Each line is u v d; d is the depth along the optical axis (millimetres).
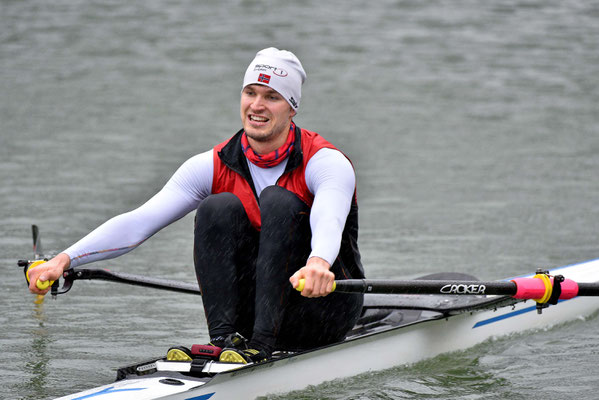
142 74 75375
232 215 17281
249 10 106062
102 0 110250
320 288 15539
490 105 65312
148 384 15977
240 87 71438
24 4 106188
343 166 17328
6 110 60875
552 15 103750
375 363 20016
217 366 16391
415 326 20938
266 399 17422
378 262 30906
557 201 40500
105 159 47875
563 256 31797
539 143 53688
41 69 76125
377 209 39125
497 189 42781
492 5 109750
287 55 17422
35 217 36188
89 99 65500
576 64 80375
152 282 20547
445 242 33688
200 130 56312
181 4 109125
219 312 17375
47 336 23344
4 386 19562
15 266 29797
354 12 105375
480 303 21969
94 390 15961
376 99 67000
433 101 66500
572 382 20188
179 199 18047
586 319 26141
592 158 49812
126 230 17344
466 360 21859
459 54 84750
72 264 16594
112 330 24062
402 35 93250
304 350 18297
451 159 49469
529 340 23797
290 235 16984
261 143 17422
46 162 46719
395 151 51406
